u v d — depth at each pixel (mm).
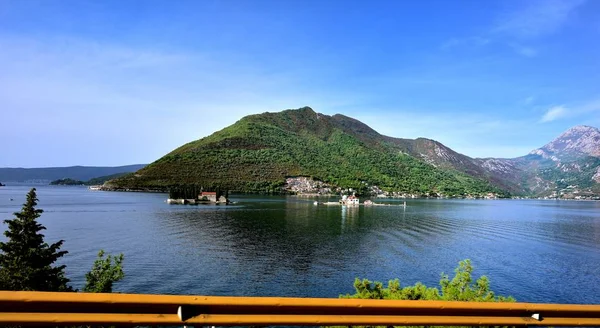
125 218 121938
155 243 77438
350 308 4594
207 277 52844
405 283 51438
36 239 25562
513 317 5145
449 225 121375
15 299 3777
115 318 3998
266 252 70812
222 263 61125
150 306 4125
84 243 75375
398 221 131000
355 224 119500
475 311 5004
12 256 24891
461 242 85750
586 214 185875
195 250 71125
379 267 60156
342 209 182250
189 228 101250
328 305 4512
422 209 196375
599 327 5430
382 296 21266
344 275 55125
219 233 93625
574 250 76812
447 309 4887
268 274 55000
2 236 78375
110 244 75000
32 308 3854
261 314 4383
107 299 3990
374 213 163500
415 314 4797
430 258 67188
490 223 130500
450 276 54812
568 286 50469
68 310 3943
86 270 53156
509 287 49719
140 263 59719
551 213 190250
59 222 109375
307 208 180625
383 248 76812
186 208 164125
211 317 4246
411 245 80875
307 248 75688
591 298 45906
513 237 95375
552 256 69938
